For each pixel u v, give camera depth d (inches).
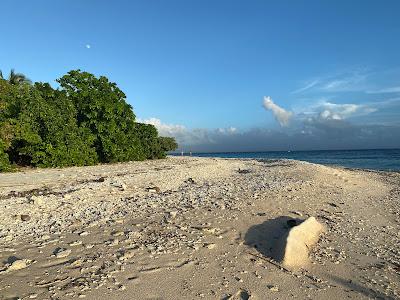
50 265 269.0
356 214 487.5
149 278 252.5
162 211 434.0
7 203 498.0
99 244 315.3
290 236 313.0
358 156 4202.8
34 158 1099.3
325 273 281.6
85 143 1269.7
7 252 297.1
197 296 232.5
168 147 2090.3
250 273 271.0
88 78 1424.7
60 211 447.5
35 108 1106.1
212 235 344.2
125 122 1535.4
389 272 291.7
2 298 217.2
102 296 224.7
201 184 704.4
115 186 647.1
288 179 757.3
